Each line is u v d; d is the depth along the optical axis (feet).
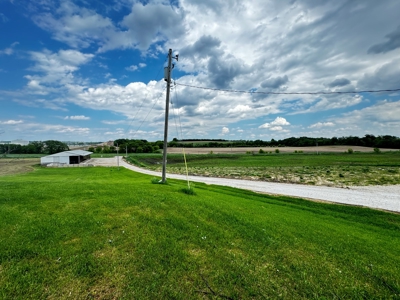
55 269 15.56
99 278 15.05
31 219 22.82
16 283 13.96
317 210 48.49
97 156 385.70
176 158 306.76
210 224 25.04
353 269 18.22
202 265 17.20
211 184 87.66
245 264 17.76
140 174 130.72
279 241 22.31
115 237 20.22
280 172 141.79
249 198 58.18
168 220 24.89
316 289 15.44
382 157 257.34
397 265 19.52
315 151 391.86
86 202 29.63
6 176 129.49
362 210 49.55
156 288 14.43
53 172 156.97
